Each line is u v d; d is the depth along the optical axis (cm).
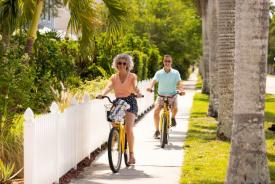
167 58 1728
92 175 1301
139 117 2653
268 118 2841
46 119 1105
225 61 1852
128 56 1369
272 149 1731
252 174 1069
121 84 1365
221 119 1875
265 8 1048
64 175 1277
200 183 1232
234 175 1080
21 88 1251
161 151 1652
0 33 1792
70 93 1767
